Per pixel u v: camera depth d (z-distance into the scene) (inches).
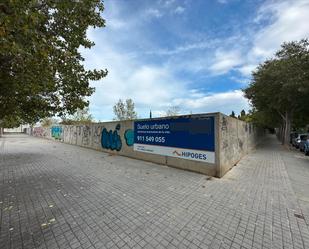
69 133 842.2
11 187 222.7
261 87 746.2
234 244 115.5
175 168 327.3
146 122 394.0
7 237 123.5
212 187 224.7
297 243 117.0
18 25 109.2
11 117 283.1
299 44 648.4
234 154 360.8
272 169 328.5
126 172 298.7
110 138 524.7
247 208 166.7
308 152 514.9
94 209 164.9
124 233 128.1
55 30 189.2
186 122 312.3
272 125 1270.9
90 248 112.2
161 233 128.0
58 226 137.0
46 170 311.9
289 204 176.1
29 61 133.3
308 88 561.9
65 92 244.2
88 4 197.0
